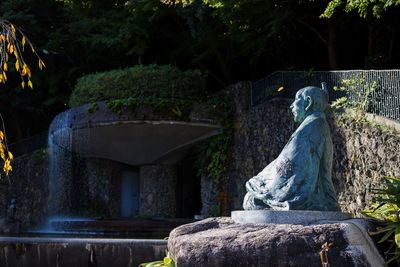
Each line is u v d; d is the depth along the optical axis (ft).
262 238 17.65
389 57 58.08
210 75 80.28
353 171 41.37
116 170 74.33
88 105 60.59
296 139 20.65
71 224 54.90
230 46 70.03
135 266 23.18
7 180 74.49
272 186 20.35
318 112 21.45
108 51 79.51
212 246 17.97
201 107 61.00
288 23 61.87
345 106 43.57
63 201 72.28
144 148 67.21
